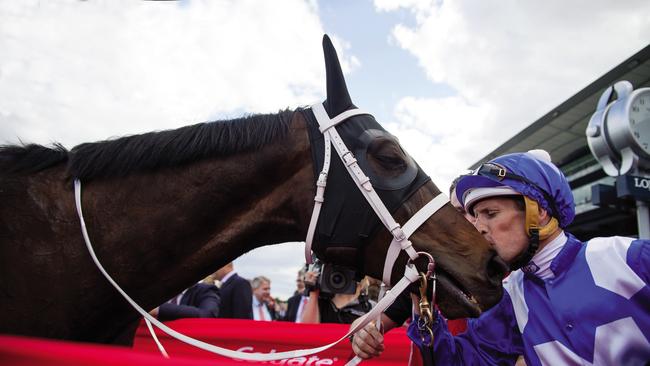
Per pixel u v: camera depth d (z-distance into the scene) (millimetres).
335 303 2572
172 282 1293
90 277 1212
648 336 1098
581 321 1155
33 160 1286
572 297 1189
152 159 1273
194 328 2061
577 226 9898
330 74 1338
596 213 8766
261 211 1322
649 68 7672
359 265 1291
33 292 1160
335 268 1380
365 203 1243
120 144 1306
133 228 1249
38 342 818
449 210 1256
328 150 1282
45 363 774
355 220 1242
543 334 1230
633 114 4383
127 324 1333
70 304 1192
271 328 1995
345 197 1252
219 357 1986
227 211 1311
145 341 2113
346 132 1299
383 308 1182
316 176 1283
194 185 1284
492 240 1271
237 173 1299
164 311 2311
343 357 1888
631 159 4367
